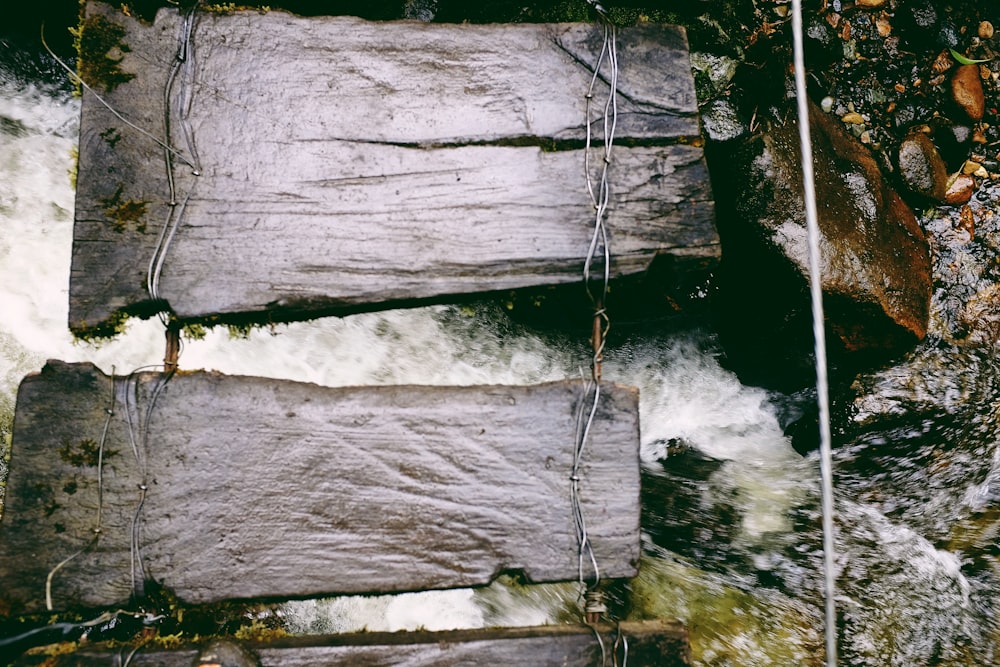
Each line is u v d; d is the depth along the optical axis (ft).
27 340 10.72
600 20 8.71
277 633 7.72
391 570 7.64
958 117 12.20
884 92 12.33
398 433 7.81
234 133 8.16
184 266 7.92
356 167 8.25
